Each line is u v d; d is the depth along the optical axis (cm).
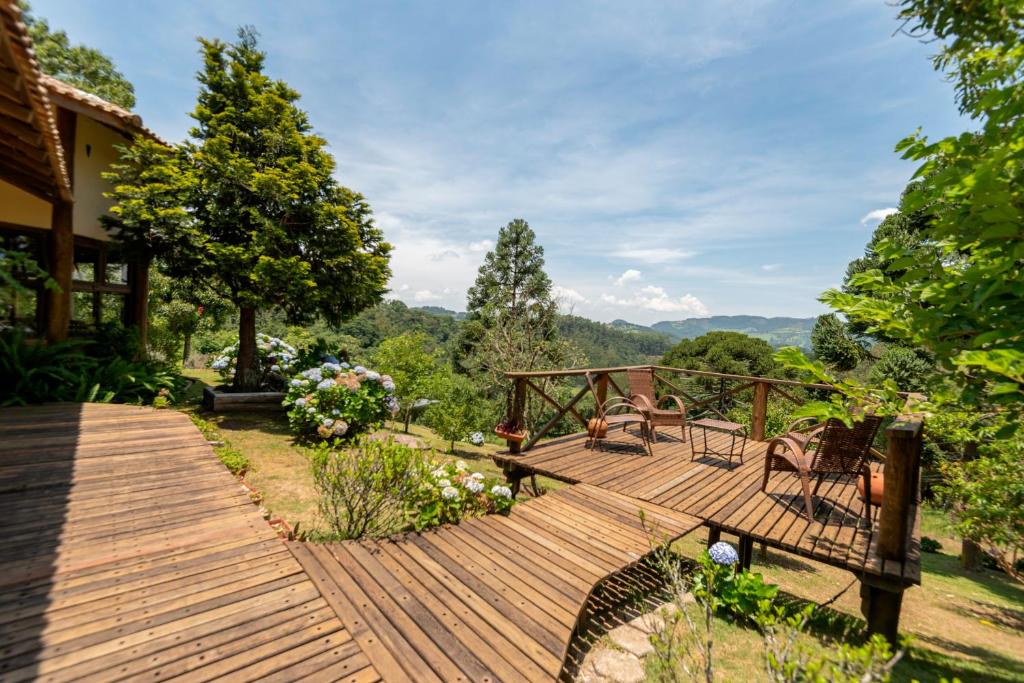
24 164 578
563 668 250
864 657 145
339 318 1112
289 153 1012
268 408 1001
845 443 411
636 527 408
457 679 224
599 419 668
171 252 894
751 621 345
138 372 838
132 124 839
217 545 315
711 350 3206
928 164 172
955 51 234
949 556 982
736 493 493
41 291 784
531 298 2034
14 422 552
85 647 212
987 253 168
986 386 180
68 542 301
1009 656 398
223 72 1019
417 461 428
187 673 203
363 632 246
